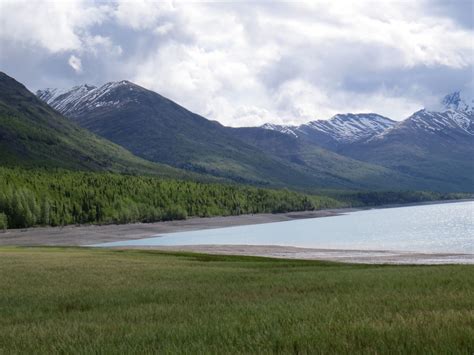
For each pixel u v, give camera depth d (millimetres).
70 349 10758
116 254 65625
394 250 83062
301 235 128625
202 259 61969
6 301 22281
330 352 9055
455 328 10250
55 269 39844
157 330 12664
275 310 15414
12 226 165375
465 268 33500
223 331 11844
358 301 16641
